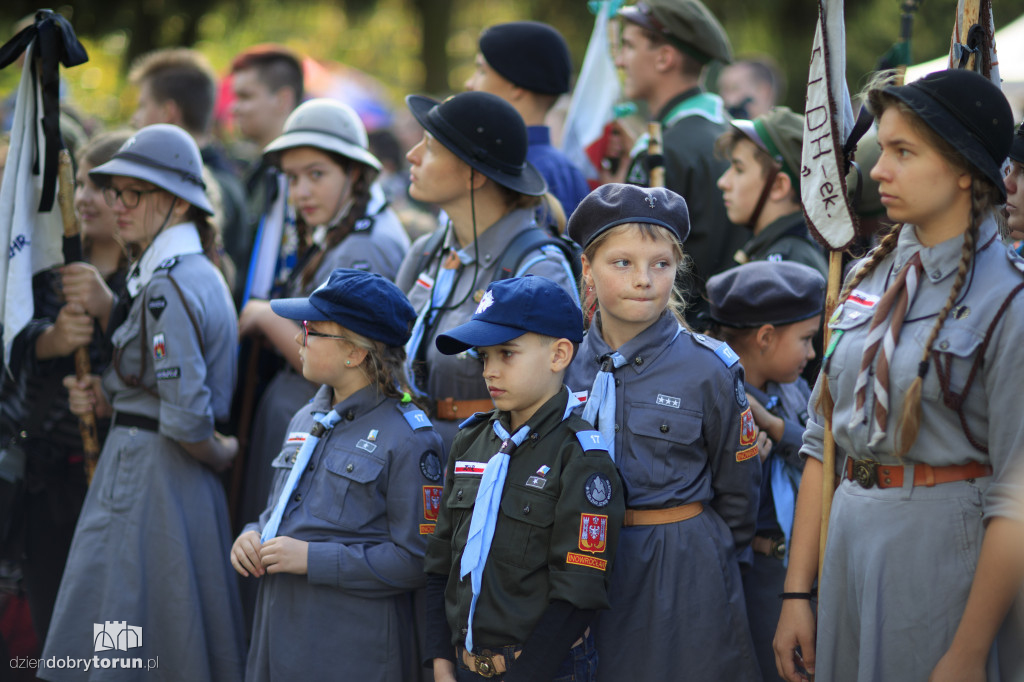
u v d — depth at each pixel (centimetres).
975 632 301
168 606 507
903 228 343
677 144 622
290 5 2259
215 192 607
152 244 536
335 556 415
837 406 345
